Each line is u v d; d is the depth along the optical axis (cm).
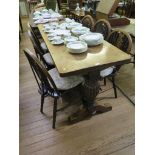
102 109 178
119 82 230
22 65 291
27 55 139
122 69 259
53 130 163
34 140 155
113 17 274
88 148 145
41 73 138
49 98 206
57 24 235
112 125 165
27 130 165
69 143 150
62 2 523
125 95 204
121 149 143
